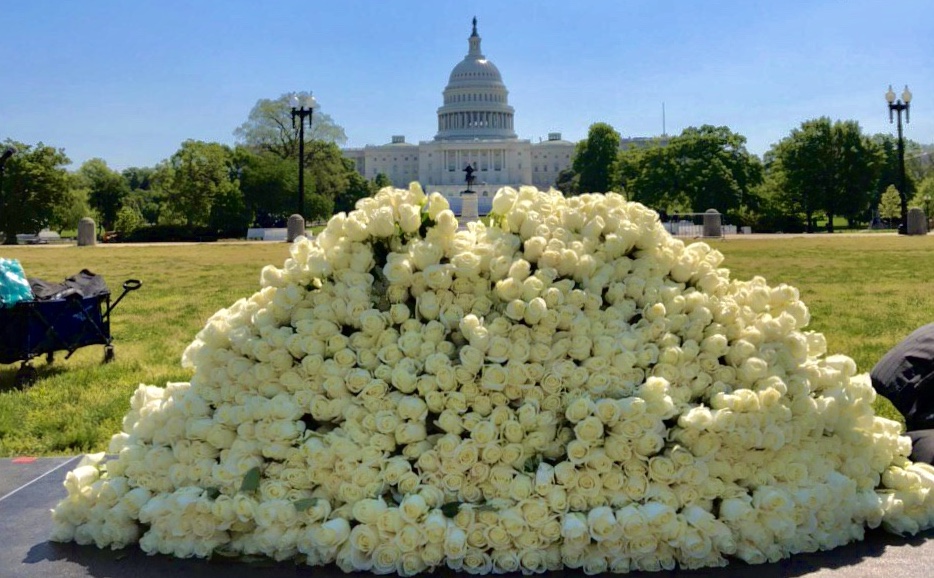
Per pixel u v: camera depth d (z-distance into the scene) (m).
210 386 3.48
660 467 3.03
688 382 3.34
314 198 77.06
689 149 76.50
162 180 68.25
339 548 3.12
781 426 3.20
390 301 3.42
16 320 7.55
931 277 18.36
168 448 3.48
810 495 3.16
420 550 3.03
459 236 3.55
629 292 3.51
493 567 3.05
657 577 3.01
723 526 3.06
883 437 3.62
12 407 6.57
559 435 3.16
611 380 3.19
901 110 43.66
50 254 32.91
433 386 3.15
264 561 3.18
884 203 66.44
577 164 103.94
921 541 3.38
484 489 3.12
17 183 54.78
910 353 4.59
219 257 30.69
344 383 3.22
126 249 37.62
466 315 3.31
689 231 55.62
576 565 3.05
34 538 3.55
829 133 68.75
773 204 74.50
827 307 12.70
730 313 3.48
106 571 3.14
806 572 3.05
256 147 80.94
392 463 3.11
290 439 3.21
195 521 3.21
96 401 6.78
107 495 3.39
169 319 12.31
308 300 3.49
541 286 3.19
